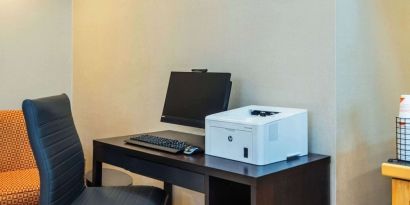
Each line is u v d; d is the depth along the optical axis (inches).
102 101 135.0
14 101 136.6
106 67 132.6
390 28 88.0
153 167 76.2
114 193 76.2
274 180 62.6
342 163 77.1
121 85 126.3
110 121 131.6
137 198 73.2
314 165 71.4
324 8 76.5
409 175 59.8
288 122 71.9
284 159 71.2
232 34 93.1
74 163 74.2
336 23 75.2
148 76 116.2
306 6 79.3
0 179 92.5
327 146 76.7
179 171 71.2
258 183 59.8
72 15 148.9
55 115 69.9
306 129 75.9
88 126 142.1
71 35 149.3
